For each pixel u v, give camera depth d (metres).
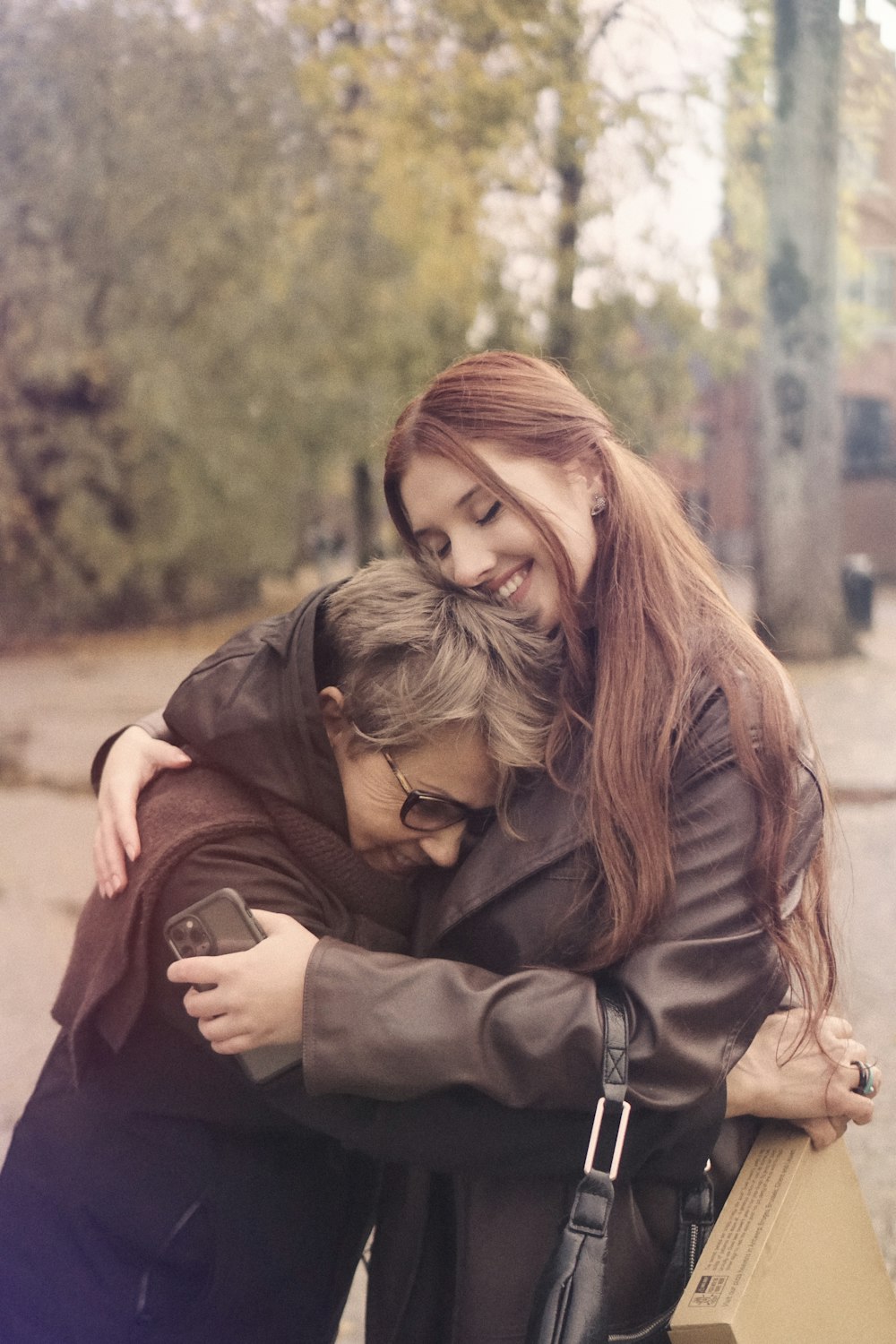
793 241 13.39
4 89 14.78
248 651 1.64
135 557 20.48
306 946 1.47
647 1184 1.64
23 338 18.17
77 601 19.91
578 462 1.68
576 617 1.63
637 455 1.75
